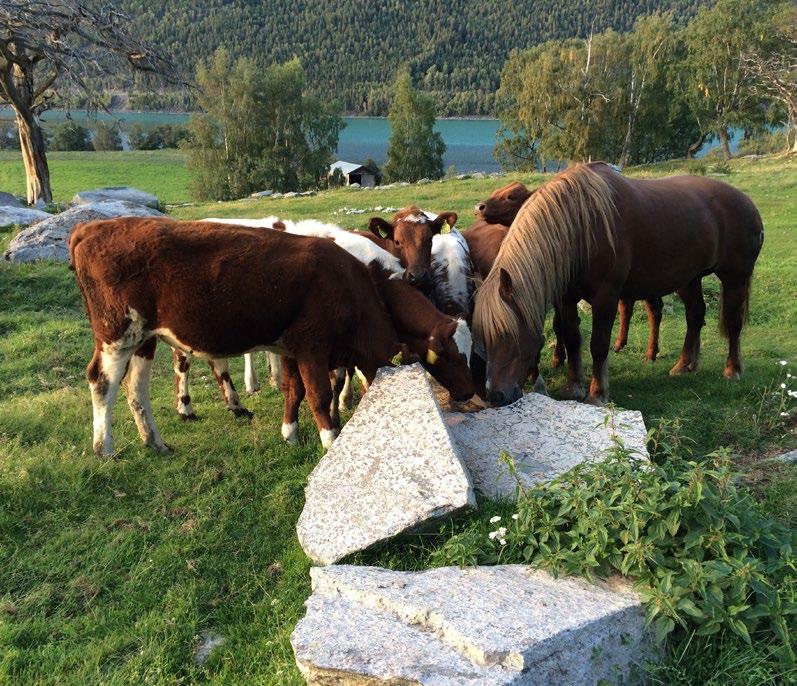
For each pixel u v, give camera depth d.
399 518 4.76
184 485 6.05
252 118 54.44
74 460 6.25
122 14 25.75
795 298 12.34
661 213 7.32
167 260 5.82
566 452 5.55
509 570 4.21
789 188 25.44
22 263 13.11
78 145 80.69
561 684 3.34
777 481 5.39
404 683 3.23
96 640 4.39
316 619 3.74
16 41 24.50
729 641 3.58
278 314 6.05
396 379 5.67
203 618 4.57
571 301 7.32
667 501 4.11
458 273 7.98
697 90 52.28
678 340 10.42
